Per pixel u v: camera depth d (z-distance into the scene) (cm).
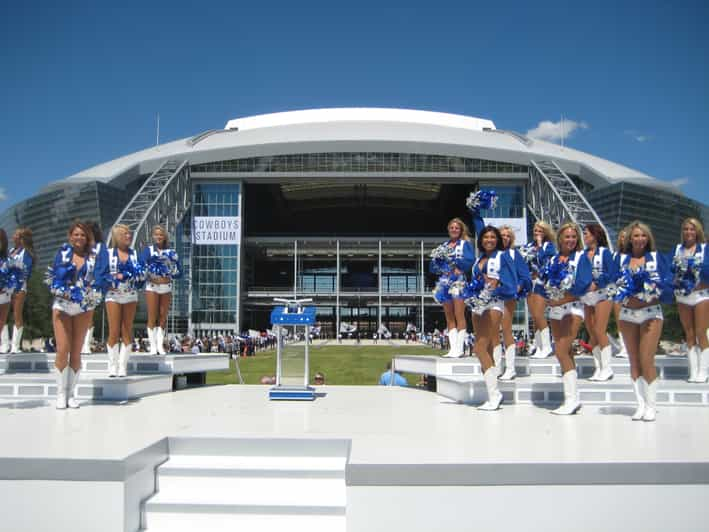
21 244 1331
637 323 852
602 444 646
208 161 7525
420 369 1393
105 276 938
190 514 583
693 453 598
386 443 648
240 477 627
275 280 9831
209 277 7556
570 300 907
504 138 8306
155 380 1197
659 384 1023
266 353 5616
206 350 4994
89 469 550
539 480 555
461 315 1248
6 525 553
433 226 9931
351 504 550
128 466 558
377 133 7781
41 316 4541
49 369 1208
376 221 10031
